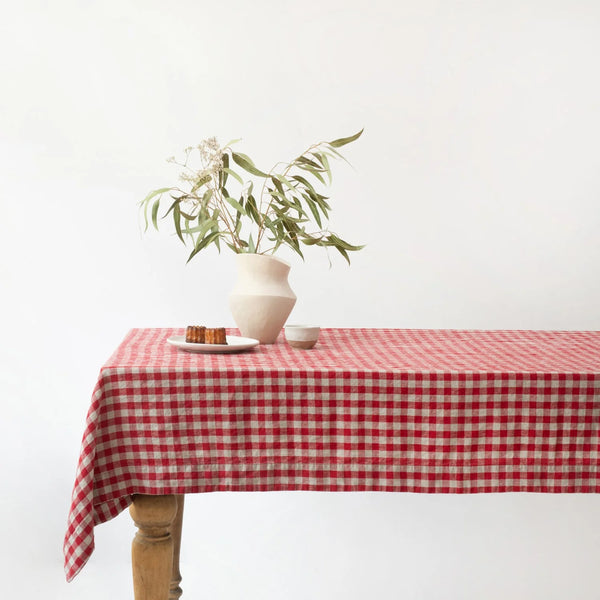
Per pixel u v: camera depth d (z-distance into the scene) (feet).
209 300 10.26
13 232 10.09
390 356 6.61
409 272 10.34
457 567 9.99
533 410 5.77
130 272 10.19
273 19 10.07
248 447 5.65
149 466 5.57
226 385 5.62
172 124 10.09
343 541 10.01
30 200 10.09
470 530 10.03
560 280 10.37
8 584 9.45
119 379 5.54
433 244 10.32
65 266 10.14
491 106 10.21
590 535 10.06
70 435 10.12
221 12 10.04
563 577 10.00
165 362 5.88
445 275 10.35
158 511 5.65
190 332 6.77
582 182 10.28
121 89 10.05
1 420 10.08
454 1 10.14
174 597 8.22
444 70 10.17
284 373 5.64
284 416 5.67
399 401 5.71
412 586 9.91
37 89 10.01
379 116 10.18
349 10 10.11
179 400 5.58
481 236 10.32
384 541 10.00
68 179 10.09
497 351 7.05
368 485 5.73
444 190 10.27
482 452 5.77
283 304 7.20
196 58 10.05
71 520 5.26
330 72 10.12
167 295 10.23
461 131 10.22
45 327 10.14
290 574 9.95
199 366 5.71
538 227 10.32
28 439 10.10
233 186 10.18
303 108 10.14
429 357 6.57
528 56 10.18
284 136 10.16
